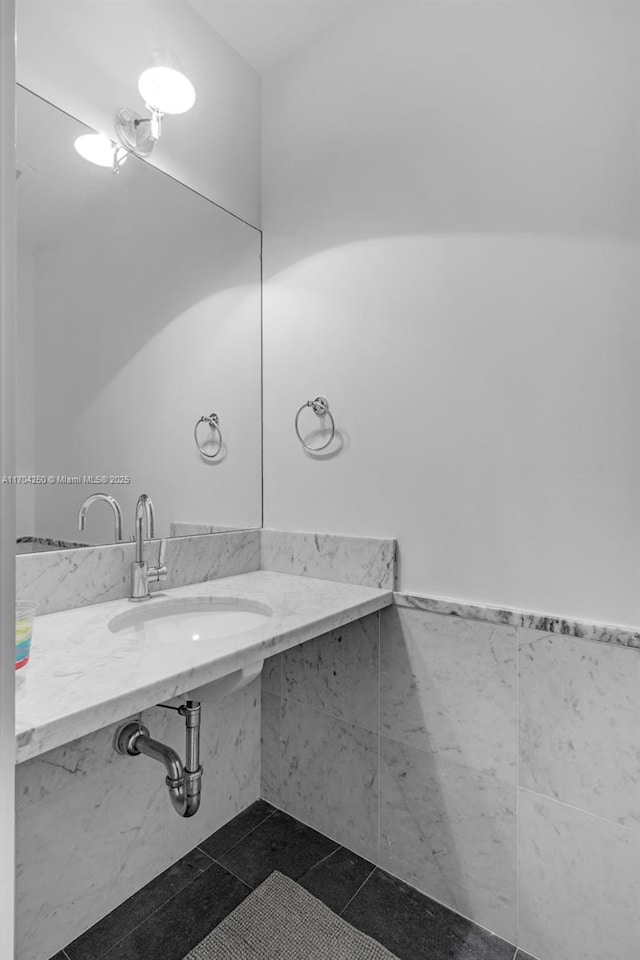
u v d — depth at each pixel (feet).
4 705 1.22
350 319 5.35
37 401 4.15
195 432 5.37
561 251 4.09
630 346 3.79
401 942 4.25
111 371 4.66
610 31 3.88
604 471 3.89
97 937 4.27
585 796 3.96
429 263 4.80
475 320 4.52
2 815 1.21
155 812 4.88
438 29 4.78
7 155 1.24
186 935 4.29
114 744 4.50
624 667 3.79
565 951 4.03
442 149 4.74
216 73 5.65
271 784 6.00
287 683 5.83
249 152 6.07
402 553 4.98
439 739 4.69
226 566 5.67
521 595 4.28
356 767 5.24
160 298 5.07
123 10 4.75
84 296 4.46
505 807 4.33
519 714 4.26
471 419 4.54
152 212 4.98
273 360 6.05
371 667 5.13
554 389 4.11
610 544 3.87
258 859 5.14
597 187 3.93
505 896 4.31
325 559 5.49
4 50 1.25
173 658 3.26
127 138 4.79
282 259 5.98
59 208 4.30
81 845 4.29
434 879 4.69
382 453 5.11
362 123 5.30
